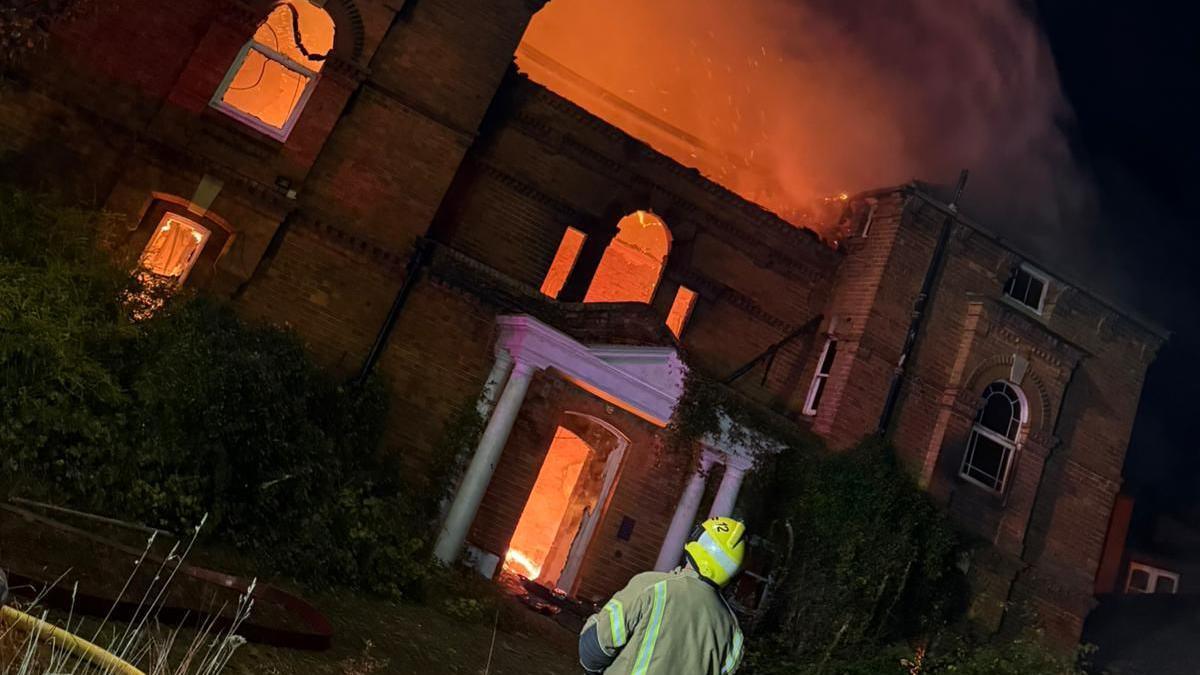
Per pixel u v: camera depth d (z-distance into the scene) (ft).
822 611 56.24
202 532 35.14
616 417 58.95
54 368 33.14
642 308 55.42
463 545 52.70
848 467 60.23
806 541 58.29
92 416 33.58
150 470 34.76
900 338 65.62
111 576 25.50
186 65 51.96
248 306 51.75
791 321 67.41
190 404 35.94
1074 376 71.15
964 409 65.77
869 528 59.06
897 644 55.16
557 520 71.41
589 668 14.40
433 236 59.47
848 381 63.77
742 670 50.06
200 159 51.39
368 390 51.83
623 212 64.18
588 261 63.10
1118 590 88.48
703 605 14.40
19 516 27.40
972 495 65.87
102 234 40.63
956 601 63.67
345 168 54.75
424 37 57.31
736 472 58.08
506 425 53.16
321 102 54.34
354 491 42.98
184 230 53.01
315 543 38.58
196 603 26.03
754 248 66.95
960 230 68.18
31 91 48.83
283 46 60.08
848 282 68.03
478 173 61.21
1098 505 70.59
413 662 31.48
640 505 59.00
